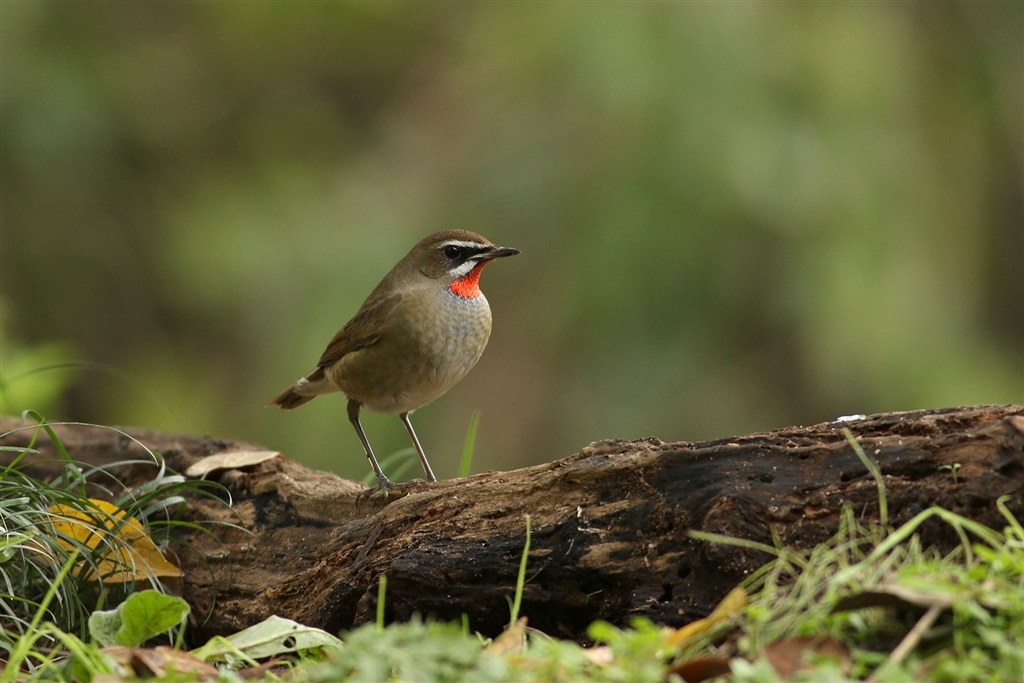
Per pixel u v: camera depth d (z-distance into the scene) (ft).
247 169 66.13
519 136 56.49
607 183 52.03
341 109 68.90
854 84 50.24
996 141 56.59
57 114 61.05
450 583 20.57
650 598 18.86
